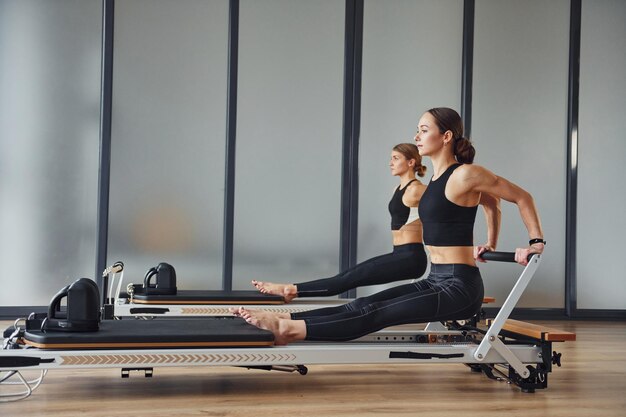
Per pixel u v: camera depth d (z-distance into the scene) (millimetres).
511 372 3324
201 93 6152
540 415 2795
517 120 6703
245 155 6227
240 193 6207
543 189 6723
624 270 6836
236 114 6199
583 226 6770
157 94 6059
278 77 6312
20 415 2582
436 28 6598
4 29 5738
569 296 6680
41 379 3004
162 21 6082
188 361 2834
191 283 6094
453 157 3291
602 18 6867
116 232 5945
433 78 6582
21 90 5773
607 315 6766
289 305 4262
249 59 6254
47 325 2842
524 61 6727
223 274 6129
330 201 6387
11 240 5727
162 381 3236
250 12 6270
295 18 6359
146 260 6000
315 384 3268
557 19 6793
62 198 5828
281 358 2934
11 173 5738
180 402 2830
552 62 6777
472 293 3176
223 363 2871
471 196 3193
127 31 6004
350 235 6367
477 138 6629
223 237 6156
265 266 6242
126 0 6004
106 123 5887
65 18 5863
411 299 3125
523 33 6730
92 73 5918
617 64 6887
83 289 2848
